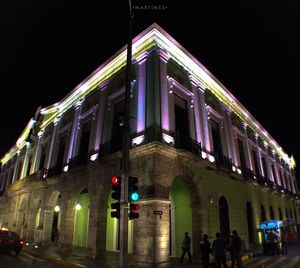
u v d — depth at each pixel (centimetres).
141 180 1221
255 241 1909
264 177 2436
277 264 1238
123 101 1581
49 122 2534
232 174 1753
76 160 1800
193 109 1600
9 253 1587
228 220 1638
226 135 1923
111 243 1638
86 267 1105
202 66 1802
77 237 1964
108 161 1449
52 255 1462
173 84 1502
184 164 1356
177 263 1188
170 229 1470
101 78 1877
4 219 2891
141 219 1170
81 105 2016
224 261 1002
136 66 1554
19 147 3266
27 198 2408
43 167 2311
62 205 1809
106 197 1480
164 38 1543
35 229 2069
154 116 1286
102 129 1655
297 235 2930
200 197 1398
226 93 2098
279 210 2691
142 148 1230
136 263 1124
